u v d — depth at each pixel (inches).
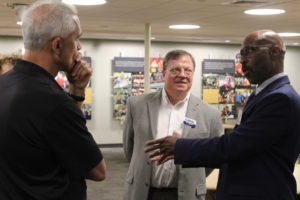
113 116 426.6
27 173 51.6
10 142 51.2
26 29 54.1
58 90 54.2
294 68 486.6
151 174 96.7
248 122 70.5
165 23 288.5
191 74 99.3
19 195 51.3
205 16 249.6
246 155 70.4
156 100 102.2
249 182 71.2
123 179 282.5
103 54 424.5
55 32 53.6
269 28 313.0
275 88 71.6
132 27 318.0
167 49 441.7
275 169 70.4
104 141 429.7
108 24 301.0
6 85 54.1
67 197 55.1
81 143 54.3
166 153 77.6
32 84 52.9
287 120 68.3
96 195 241.1
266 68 73.3
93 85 422.6
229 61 456.4
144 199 96.1
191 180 94.8
